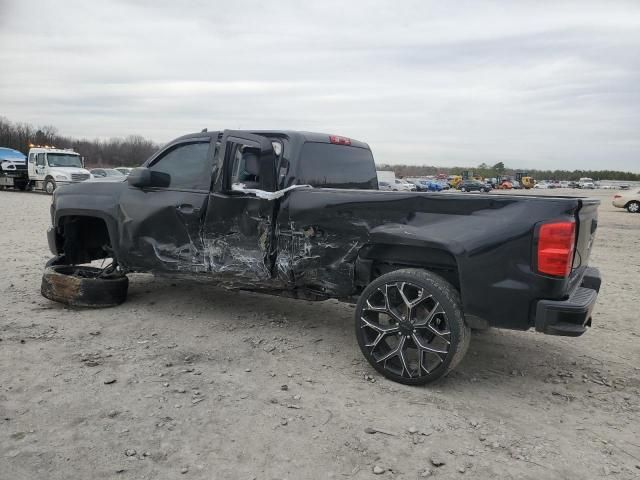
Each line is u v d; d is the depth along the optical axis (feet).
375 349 12.89
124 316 16.99
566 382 13.25
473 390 12.51
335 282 13.88
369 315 13.00
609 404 12.04
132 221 16.92
